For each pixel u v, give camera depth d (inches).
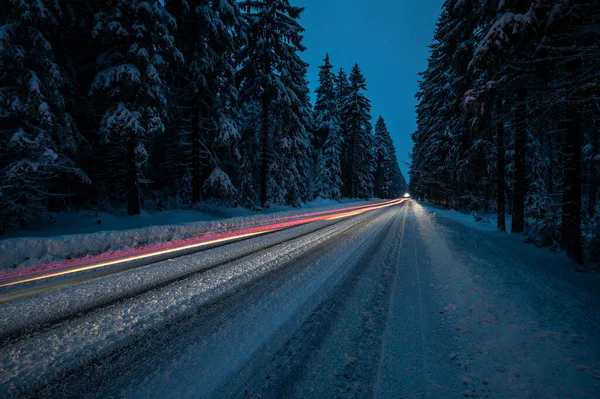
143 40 438.3
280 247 279.3
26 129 365.7
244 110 932.0
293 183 882.1
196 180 613.9
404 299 150.6
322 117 1403.8
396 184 3348.9
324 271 199.2
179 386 80.8
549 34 254.8
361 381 84.9
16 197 346.3
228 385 81.7
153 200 659.4
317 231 394.6
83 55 486.6
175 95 613.6
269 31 713.6
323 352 100.0
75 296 145.4
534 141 765.3
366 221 531.8
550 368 87.3
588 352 94.7
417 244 310.0
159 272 189.9
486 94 358.0
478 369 90.1
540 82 288.7
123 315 125.2
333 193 1386.6
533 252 294.4
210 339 106.7
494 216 838.5
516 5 291.1
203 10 537.0
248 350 99.8
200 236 339.6
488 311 130.6
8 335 105.7
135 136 437.1
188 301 142.3
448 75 772.0
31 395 75.4
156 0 450.6
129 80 412.8
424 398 77.6
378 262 229.0
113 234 273.6
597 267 248.7
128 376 84.7
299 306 138.9
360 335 112.4
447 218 611.5
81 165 513.3
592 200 700.0
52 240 227.6
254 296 150.6
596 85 193.8
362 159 1771.7
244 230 400.2
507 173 816.3
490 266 203.5
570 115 261.9
